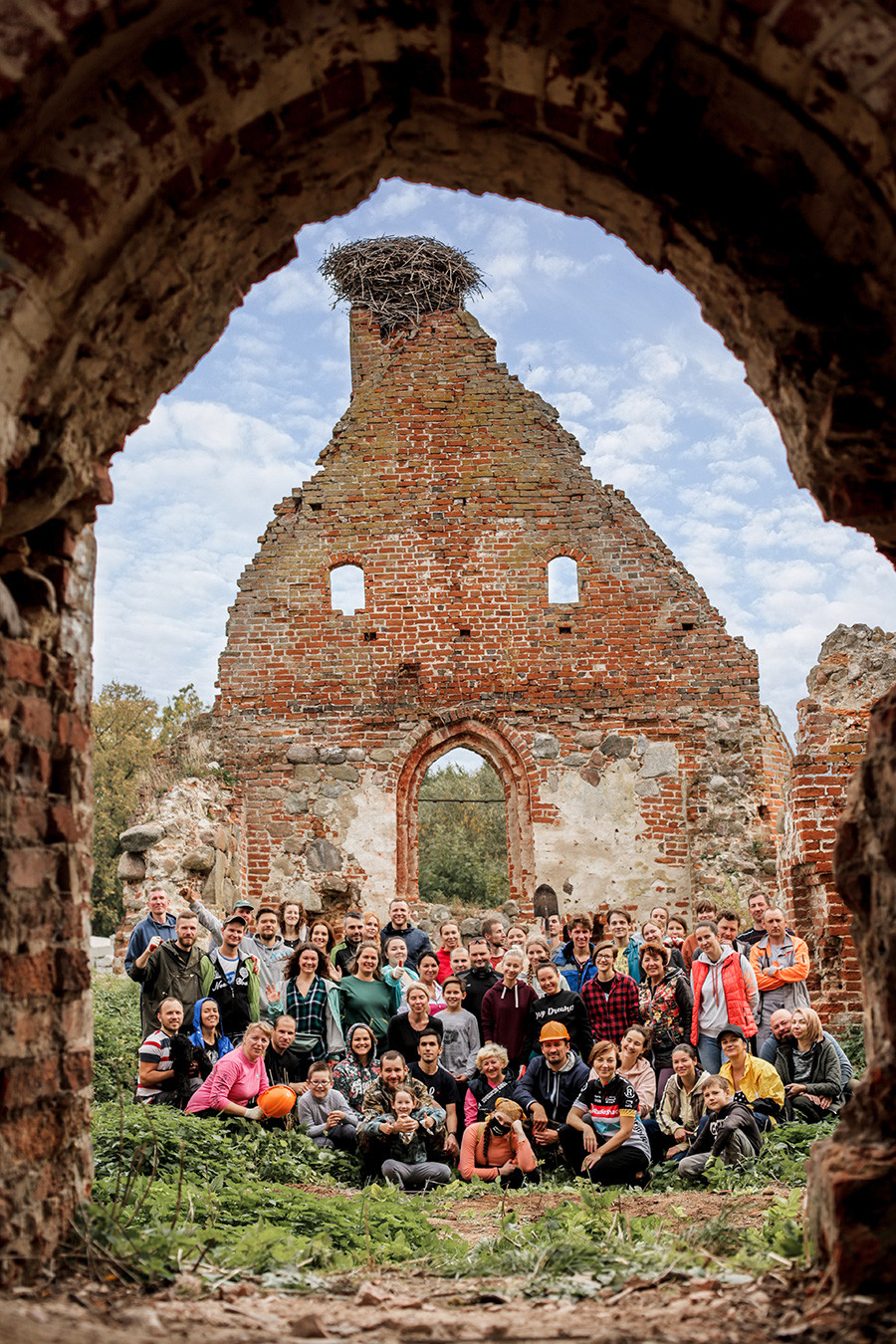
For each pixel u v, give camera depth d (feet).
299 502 60.13
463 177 16.19
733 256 13.92
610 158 14.43
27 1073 12.88
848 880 13.85
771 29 11.10
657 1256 15.19
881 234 12.39
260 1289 13.85
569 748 56.70
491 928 36.45
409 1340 11.59
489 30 13.03
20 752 13.19
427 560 58.90
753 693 56.49
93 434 14.42
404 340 61.93
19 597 13.71
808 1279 12.76
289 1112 26.48
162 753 62.49
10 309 11.62
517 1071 29.07
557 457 59.93
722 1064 27.76
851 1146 12.51
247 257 15.67
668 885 54.95
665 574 57.98
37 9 10.51
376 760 57.00
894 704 12.91
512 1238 17.69
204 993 29.25
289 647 58.23
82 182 11.94
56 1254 13.29
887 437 13.17
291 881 55.57
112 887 141.38
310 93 13.53
